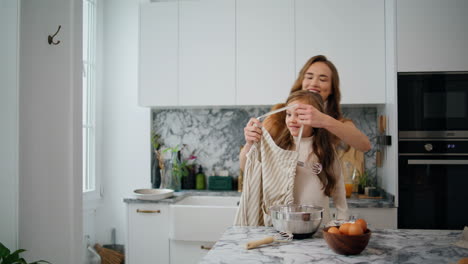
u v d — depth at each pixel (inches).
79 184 64.5
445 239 45.8
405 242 44.3
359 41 99.4
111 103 120.9
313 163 58.6
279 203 54.1
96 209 118.3
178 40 107.3
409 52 90.4
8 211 51.1
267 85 103.0
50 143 58.0
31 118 54.2
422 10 90.2
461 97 89.0
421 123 90.0
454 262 36.3
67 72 61.9
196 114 120.6
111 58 120.8
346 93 99.3
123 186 119.9
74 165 62.9
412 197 90.1
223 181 112.7
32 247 54.6
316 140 61.2
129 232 97.0
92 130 116.1
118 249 117.6
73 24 62.9
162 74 107.9
